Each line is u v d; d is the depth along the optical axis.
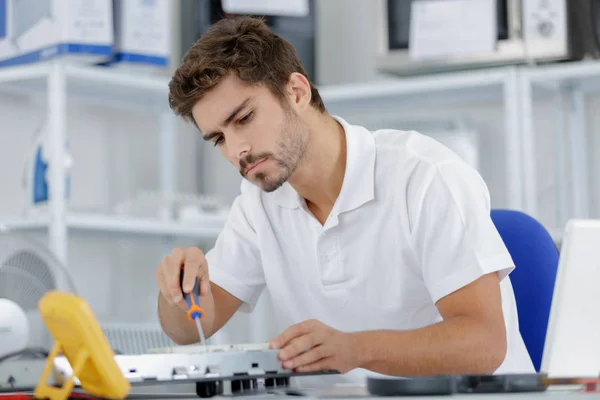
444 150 1.77
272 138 1.62
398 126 3.32
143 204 3.21
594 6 2.95
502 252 1.60
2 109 3.10
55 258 1.43
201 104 1.59
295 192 1.84
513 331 1.84
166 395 1.31
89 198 3.37
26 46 2.90
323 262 1.83
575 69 2.89
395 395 1.17
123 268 3.47
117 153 3.48
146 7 2.98
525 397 1.13
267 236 1.92
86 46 2.78
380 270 1.80
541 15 2.95
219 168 3.82
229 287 2.00
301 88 1.69
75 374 1.07
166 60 3.04
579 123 3.27
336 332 1.37
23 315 1.32
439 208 1.65
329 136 1.76
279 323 1.96
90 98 3.30
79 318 1.04
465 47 3.04
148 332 2.73
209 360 1.24
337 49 3.75
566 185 3.31
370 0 3.69
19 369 1.29
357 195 1.76
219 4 3.24
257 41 1.61
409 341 1.42
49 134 2.76
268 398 1.17
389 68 3.19
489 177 3.45
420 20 3.11
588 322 1.35
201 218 3.16
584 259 1.33
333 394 1.21
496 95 3.29
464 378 1.20
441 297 1.61
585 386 1.26
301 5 3.32
